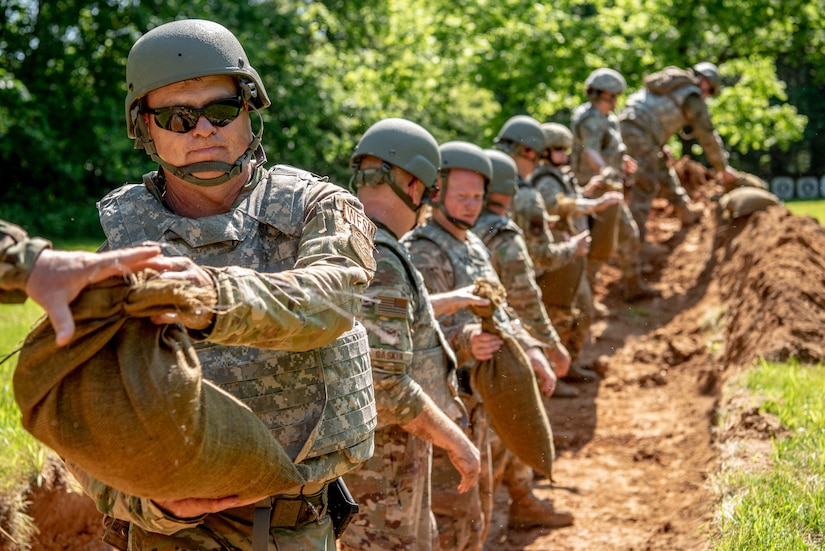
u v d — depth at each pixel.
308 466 2.53
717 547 4.02
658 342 9.76
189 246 2.58
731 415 5.67
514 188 5.75
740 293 9.02
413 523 3.71
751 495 4.34
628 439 7.17
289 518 2.60
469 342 4.43
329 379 2.62
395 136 3.85
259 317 2.07
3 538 4.21
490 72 18.78
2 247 1.79
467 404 4.53
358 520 3.68
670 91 12.12
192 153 2.57
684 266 12.10
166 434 2.01
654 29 20.05
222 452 2.14
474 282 4.57
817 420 5.12
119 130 22.12
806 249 8.92
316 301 2.20
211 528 2.55
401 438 3.67
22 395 1.99
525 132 7.07
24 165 22.00
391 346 3.44
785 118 22.34
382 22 27.56
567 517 5.70
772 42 21.84
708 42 21.42
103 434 1.98
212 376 2.52
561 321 7.45
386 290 3.49
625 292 11.24
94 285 1.92
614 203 7.75
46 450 4.77
